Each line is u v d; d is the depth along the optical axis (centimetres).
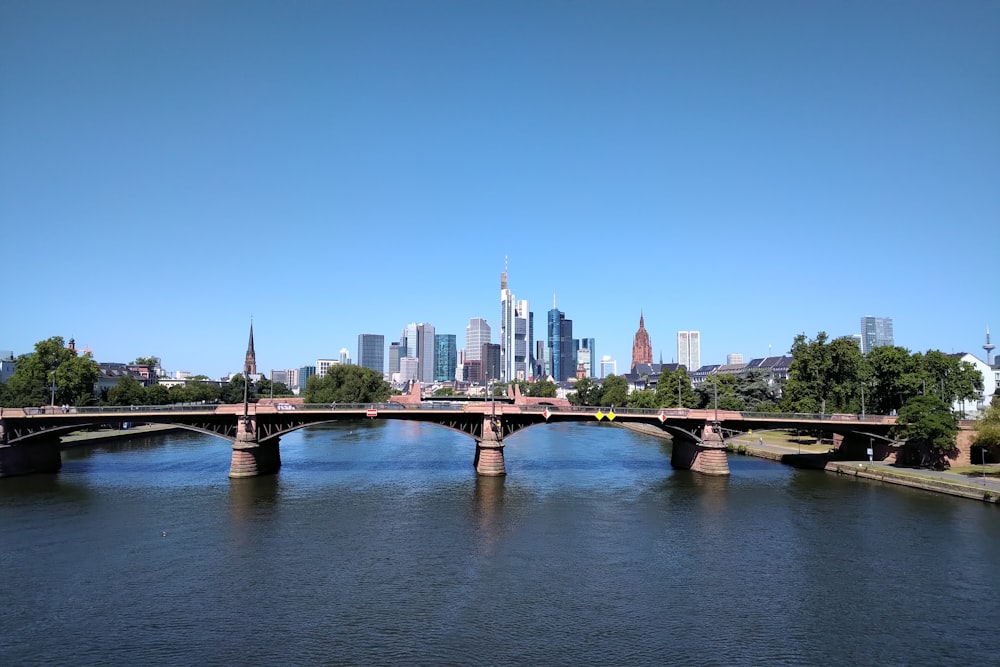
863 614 4591
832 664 3891
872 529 6738
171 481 9562
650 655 3978
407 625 4375
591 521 7131
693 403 17775
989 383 18000
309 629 4312
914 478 9050
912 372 11650
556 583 5172
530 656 3956
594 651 4022
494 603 4756
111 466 11038
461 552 5972
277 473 10412
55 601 4772
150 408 10738
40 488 8950
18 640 4144
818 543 6259
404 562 5678
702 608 4688
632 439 17038
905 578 5300
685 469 11119
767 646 4106
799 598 4878
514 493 8744
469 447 14438
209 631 4278
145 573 5372
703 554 5928
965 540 6319
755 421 10681
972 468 9675
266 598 4834
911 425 9694
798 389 14038
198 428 10144
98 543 6203
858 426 10625
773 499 8300
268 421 10212
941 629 4362
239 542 6266
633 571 5462
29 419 9862
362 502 8094
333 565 5588
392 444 15100
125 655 3950
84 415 9856
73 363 14575
